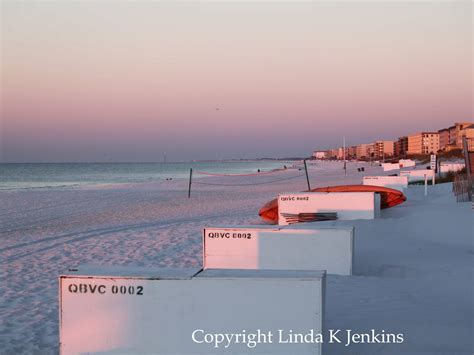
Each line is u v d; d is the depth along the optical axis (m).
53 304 8.38
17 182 65.94
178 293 4.58
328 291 7.52
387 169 67.00
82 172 121.88
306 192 16.08
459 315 6.35
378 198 14.98
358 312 6.49
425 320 6.14
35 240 15.67
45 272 11.06
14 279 10.40
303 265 8.80
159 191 39.03
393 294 7.38
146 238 15.32
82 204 28.64
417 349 5.21
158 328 4.60
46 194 37.38
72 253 13.25
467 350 5.17
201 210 23.69
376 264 9.77
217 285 4.54
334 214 14.73
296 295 4.44
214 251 8.98
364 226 13.46
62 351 4.68
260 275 4.61
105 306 4.65
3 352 6.15
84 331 4.66
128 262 11.84
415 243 11.52
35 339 6.62
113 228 18.03
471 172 17.77
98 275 4.70
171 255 12.49
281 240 8.86
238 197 31.27
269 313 4.48
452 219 13.59
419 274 8.87
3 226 19.39
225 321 4.53
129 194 36.31
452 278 8.33
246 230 8.91
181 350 4.57
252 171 104.00
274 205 16.91
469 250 10.65
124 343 4.63
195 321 4.56
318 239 8.77
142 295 4.61
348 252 8.72
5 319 7.52
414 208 16.70
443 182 30.14
